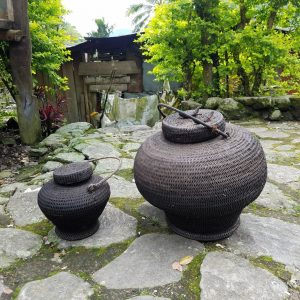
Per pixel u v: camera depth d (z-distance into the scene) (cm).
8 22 430
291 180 329
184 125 211
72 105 834
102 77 805
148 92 893
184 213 201
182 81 719
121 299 175
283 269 193
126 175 357
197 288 179
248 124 598
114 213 270
